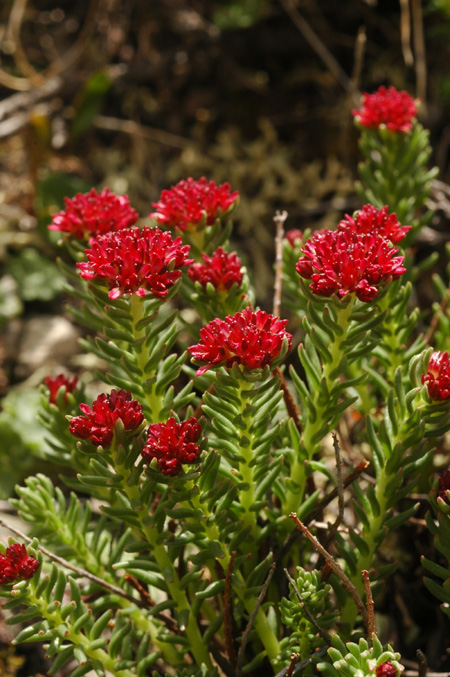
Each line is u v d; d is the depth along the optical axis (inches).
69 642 17.1
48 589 15.4
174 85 27.6
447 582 15.1
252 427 15.1
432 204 20.9
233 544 15.5
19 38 28.9
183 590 15.8
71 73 27.1
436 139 24.3
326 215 25.3
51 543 16.6
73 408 17.0
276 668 15.8
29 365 23.3
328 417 15.8
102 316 17.2
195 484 15.1
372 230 15.6
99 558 16.7
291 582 15.0
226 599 15.4
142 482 15.7
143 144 27.1
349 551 15.8
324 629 15.8
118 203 16.7
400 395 15.4
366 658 14.5
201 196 16.6
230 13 26.3
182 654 16.4
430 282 22.0
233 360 14.4
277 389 15.3
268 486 15.8
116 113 27.9
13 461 21.4
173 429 14.7
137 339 15.2
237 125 27.2
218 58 27.1
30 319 24.0
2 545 15.2
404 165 18.6
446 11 24.1
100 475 15.7
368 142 18.7
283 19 27.0
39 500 16.6
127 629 15.8
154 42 27.8
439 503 15.0
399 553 17.8
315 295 14.9
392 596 17.4
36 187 25.2
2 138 25.7
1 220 25.0
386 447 15.5
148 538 15.6
